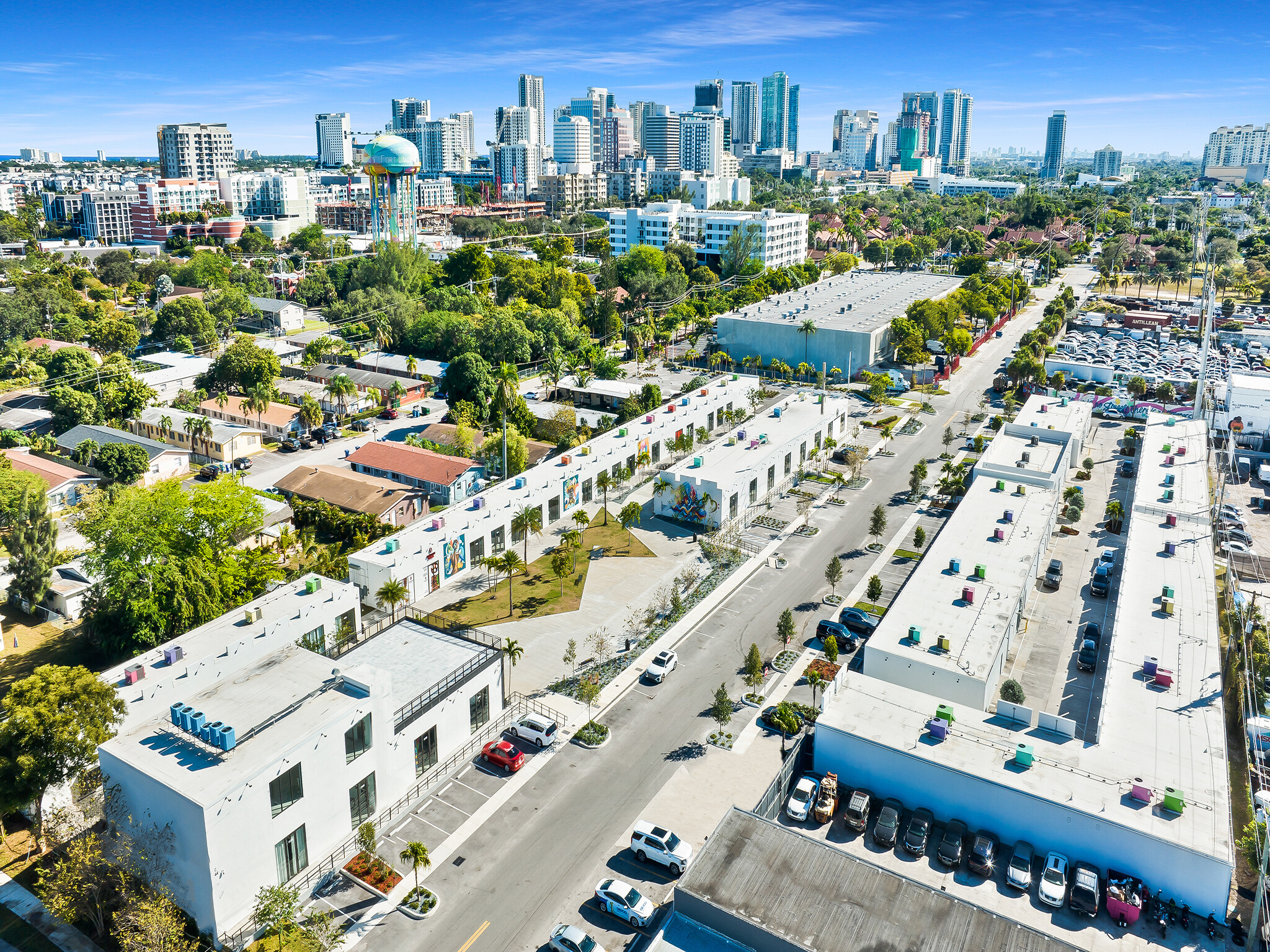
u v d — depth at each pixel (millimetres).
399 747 62500
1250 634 78625
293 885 54625
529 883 55188
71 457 131125
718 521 108250
